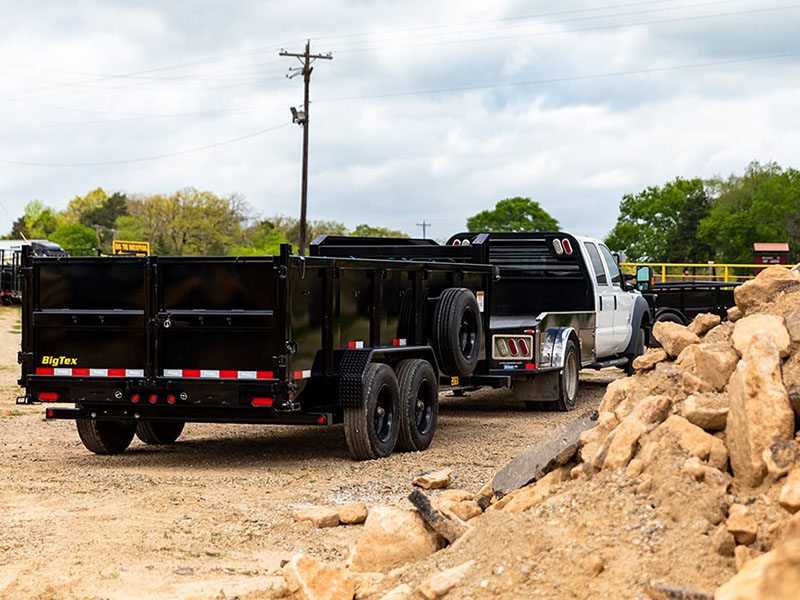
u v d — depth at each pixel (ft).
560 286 64.75
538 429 51.52
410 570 21.77
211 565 26.09
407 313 46.78
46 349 41.45
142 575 25.04
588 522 20.76
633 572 18.90
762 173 349.00
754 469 21.21
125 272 40.29
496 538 20.85
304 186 180.65
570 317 60.59
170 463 41.96
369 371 41.75
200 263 39.34
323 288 40.96
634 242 375.04
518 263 65.21
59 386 41.27
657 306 91.81
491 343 55.06
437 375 48.16
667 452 22.41
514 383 57.98
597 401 64.85
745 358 22.54
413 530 23.70
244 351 38.96
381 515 24.00
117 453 44.78
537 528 20.65
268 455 43.93
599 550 19.69
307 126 180.34
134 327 40.19
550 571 19.44
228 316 38.93
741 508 19.67
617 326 69.41
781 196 338.95
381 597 21.03
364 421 41.37
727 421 22.75
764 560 15.46
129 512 32.24
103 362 40.70
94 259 40.65
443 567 21.16
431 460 41.98
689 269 295.69
